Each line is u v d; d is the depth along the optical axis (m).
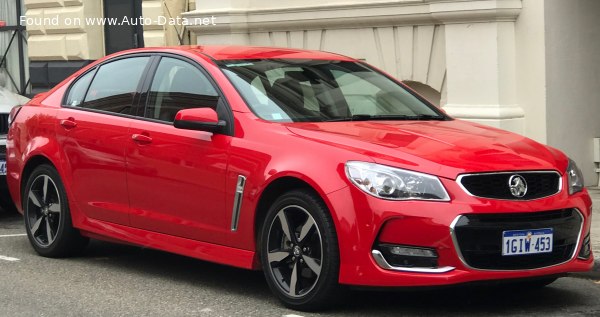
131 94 7.11
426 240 5.29
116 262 7.54
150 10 14.35
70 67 15.87
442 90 11.03
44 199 7.71
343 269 5.48
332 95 6.64
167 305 6.05
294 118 6.25
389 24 11.41
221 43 12.94
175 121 6.30
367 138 5.77
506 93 10.34
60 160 7.49
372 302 6.02
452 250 5.29
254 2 12.70
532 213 5.49
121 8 15.41
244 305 6.01
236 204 6.08
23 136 7.94
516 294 6.31
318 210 5.57
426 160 5.44
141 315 5.81
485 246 5.35
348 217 5.43
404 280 5.32
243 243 6.09
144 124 6.84
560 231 5.61
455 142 5.79
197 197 6.36
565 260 5.70
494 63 10.24
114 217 7.07
